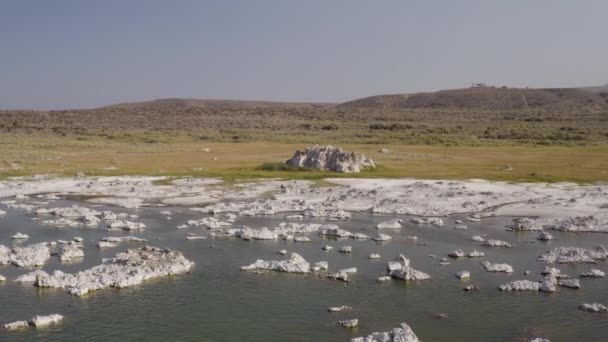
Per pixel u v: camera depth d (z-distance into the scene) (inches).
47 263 1718.8
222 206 2647.6
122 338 1202.6
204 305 1389.0
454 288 1523.1
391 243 2009.1
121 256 1713.8
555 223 2268.7
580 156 4677.7
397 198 2851.9
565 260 1779.0
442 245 1983.3
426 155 4847.4
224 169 3905.0
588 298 1449.3
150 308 1365.7
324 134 7273.6
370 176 3572.8
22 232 2126.0
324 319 1309.1
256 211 2534.5
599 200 2743.6
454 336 1223.5
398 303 1412.4
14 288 1491.1
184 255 1820.9
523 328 1266.0
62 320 1290.6
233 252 1860.2
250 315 1328.7
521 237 2112.5
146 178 3479.3
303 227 2206.0
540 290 1504.7
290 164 3961.6
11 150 5004.9
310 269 1678.2
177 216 2470.5
